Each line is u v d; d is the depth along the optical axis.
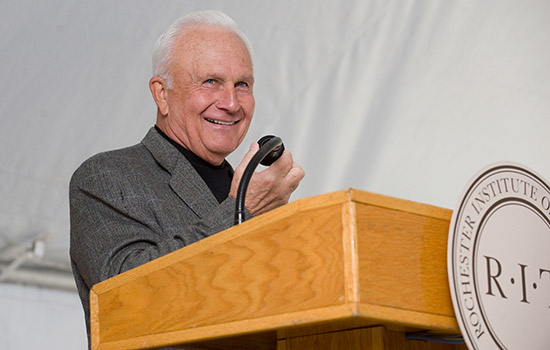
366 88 4.44
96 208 2.33
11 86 3.75
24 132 3.79
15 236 3.84
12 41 3.73
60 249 3.93
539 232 1.36
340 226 1.18
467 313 1.22
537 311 1.32
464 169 4.55
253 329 1.28
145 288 1.53
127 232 2.23
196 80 2.65
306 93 4.34
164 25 3.98
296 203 1.25
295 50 4.32
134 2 3.92
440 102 4.57
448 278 1.22
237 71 2.68
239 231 1.35
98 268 2.20
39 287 3.90
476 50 4.66
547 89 4.75
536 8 4.80
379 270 1.17
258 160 1.75
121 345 1.54
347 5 4.43
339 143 4.35
